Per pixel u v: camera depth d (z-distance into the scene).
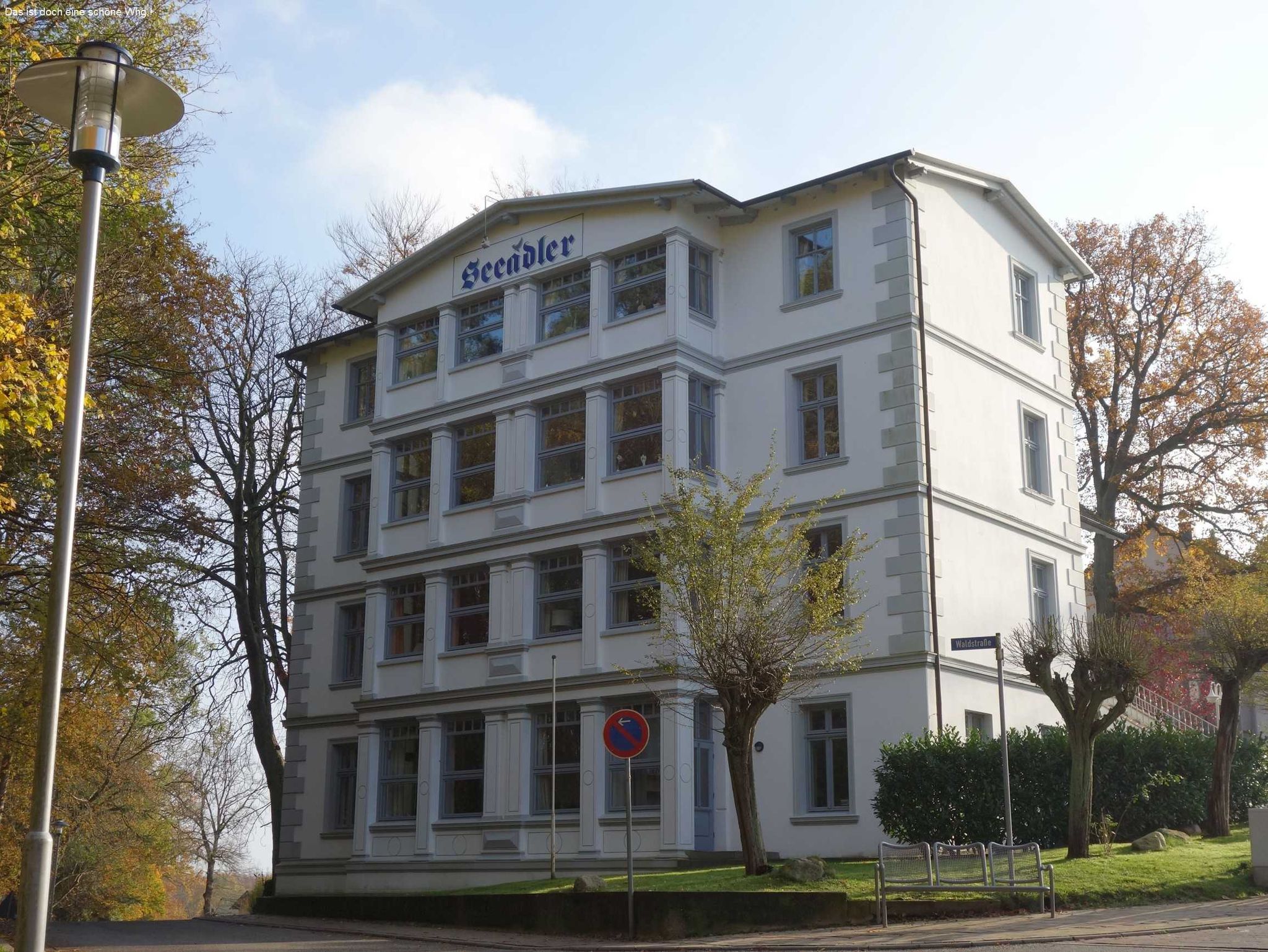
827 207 26.97
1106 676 19.69
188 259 23.14
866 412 25.55
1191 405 41.50
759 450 26.78
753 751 24.95
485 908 20.95
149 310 23.06
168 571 26.33
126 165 20.38
